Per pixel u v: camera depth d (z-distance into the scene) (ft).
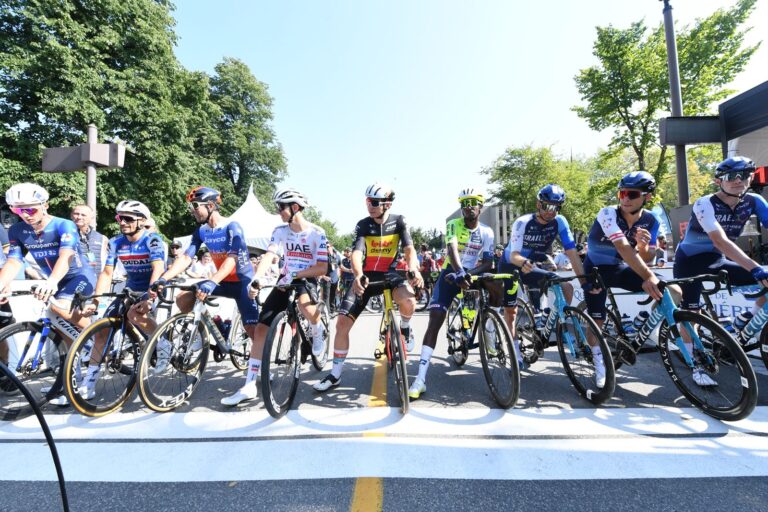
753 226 16.84
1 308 10.09
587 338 9.09
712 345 8.33
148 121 48.70
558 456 6.29
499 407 8.52
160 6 55.67
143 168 52.42
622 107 52.31
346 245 241.14
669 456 6.25
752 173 8.91
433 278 31.58
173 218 60.49
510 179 87.56
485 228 11.97
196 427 7.71
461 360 11.75
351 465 6.11
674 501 5.14
